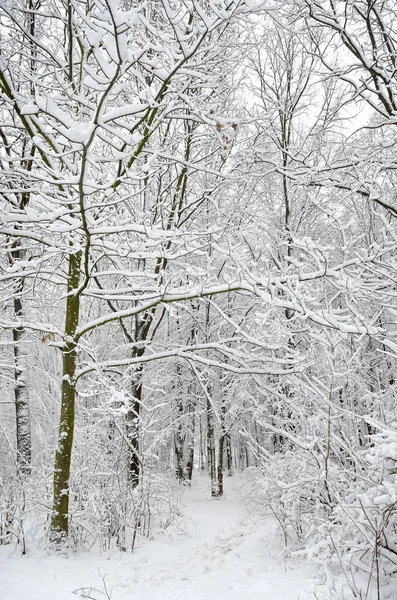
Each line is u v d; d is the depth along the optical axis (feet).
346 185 20.26
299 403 22.18
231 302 37.86
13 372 32.96
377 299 18.49
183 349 21.12
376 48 17.37
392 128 24.00
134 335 29.81
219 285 19.11
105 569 17.79
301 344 28.04
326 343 16.65
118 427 23.03
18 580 15.84
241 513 29.09
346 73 18.81
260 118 22.84
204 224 33.68
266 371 19.60
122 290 20.11
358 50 16.80
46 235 20.47
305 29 19.12
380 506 13.10
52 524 19.49
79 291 19.69
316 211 33.68
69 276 20.98
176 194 28.50
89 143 11.47
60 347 20.83
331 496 16.90
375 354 27.50
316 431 19.77
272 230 30.99
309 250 18.02
